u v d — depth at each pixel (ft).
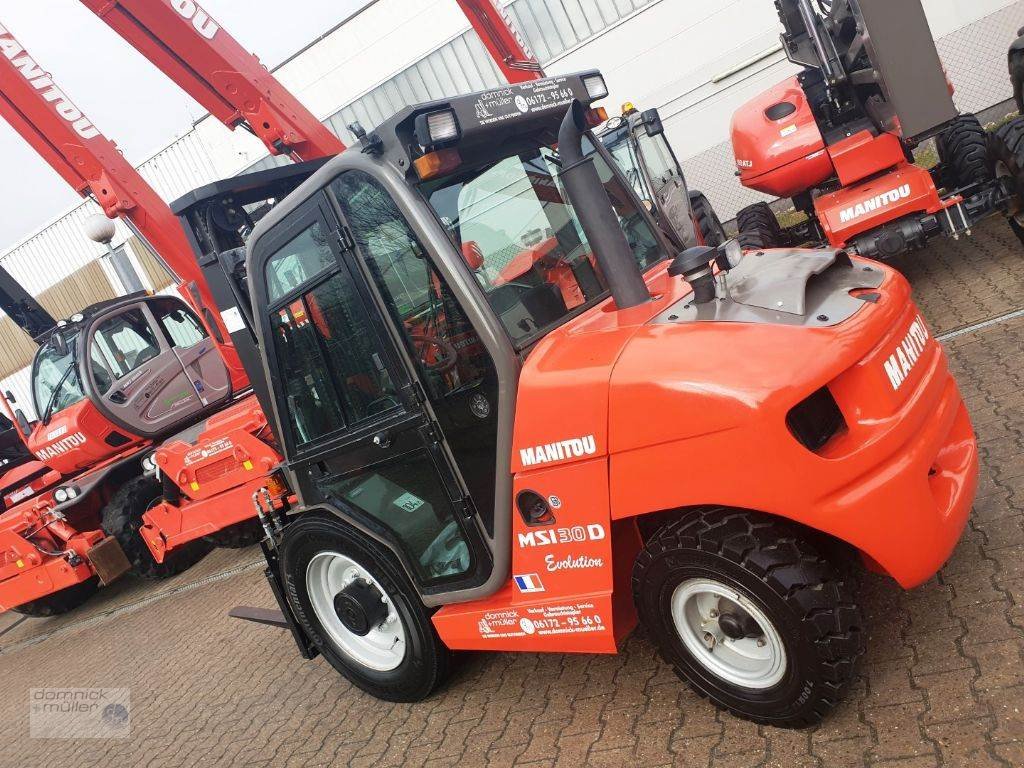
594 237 8.46
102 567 23.48
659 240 10.86
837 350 6.95
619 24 43.16
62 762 14.55
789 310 7.41
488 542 9.12
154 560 24.39
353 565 11.22
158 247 19.80
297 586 11.74
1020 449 10.77
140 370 25.66
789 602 7.13
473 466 9.00
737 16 40.83
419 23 46.57
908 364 7.62
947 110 15.80
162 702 15.42
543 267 9.36
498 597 9.40
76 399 25.45
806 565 7.20
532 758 9.03
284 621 13.16
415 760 9.99
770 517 7.44
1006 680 7.25
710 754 7.93
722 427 6.93
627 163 20.86
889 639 8.42
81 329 24.82
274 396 10.57
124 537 23.85
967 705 7.18
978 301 16.71
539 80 9.83
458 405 8.87
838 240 18.19
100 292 59.16
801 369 6.84
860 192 18.03
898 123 16.38
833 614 7.16
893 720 7.38
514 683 10.74
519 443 8.22
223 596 20.74
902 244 17.58
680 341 7.45
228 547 24.58
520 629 9.08
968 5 36.50
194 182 53.67
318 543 11.14
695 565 7.57
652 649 10.16
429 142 8.13
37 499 26.02
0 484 28.37
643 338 7.73
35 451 25.67
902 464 7.13
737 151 21.53
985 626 8.00
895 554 7.10
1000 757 6.55
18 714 18.38
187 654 17.56
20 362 62.85
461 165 9.12
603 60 44.14
